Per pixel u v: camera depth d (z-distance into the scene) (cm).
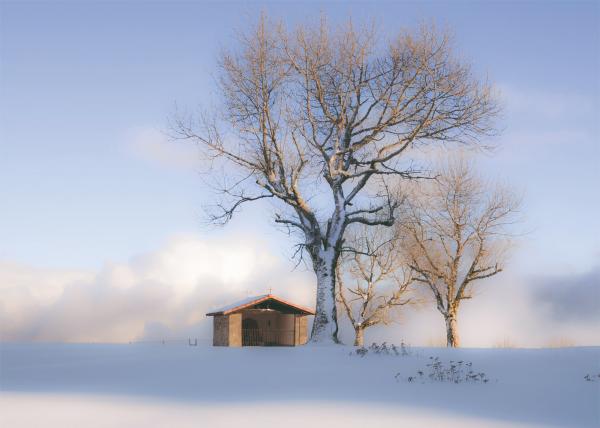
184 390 1606
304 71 3428
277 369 2109
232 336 4281
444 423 1114
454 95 3447
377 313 5428
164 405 1329
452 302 5006
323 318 3466
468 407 1309
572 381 1738
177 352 2956
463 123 3538
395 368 2088
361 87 3503
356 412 1228
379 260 5425
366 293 5459
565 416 1216
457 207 4934
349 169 3841
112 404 1345
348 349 2959
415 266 5172
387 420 1139
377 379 1817
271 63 3431
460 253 4969
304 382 1762
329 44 3447
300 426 1079
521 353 2633
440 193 4984
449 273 5056
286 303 4456
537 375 1870
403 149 3481
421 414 1209
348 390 1587
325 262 3522
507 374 1894
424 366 2128
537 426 1106
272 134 3459
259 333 4719
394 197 4153
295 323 4603
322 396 1474
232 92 3466
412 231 5059
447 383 1717
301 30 3444
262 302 4425
